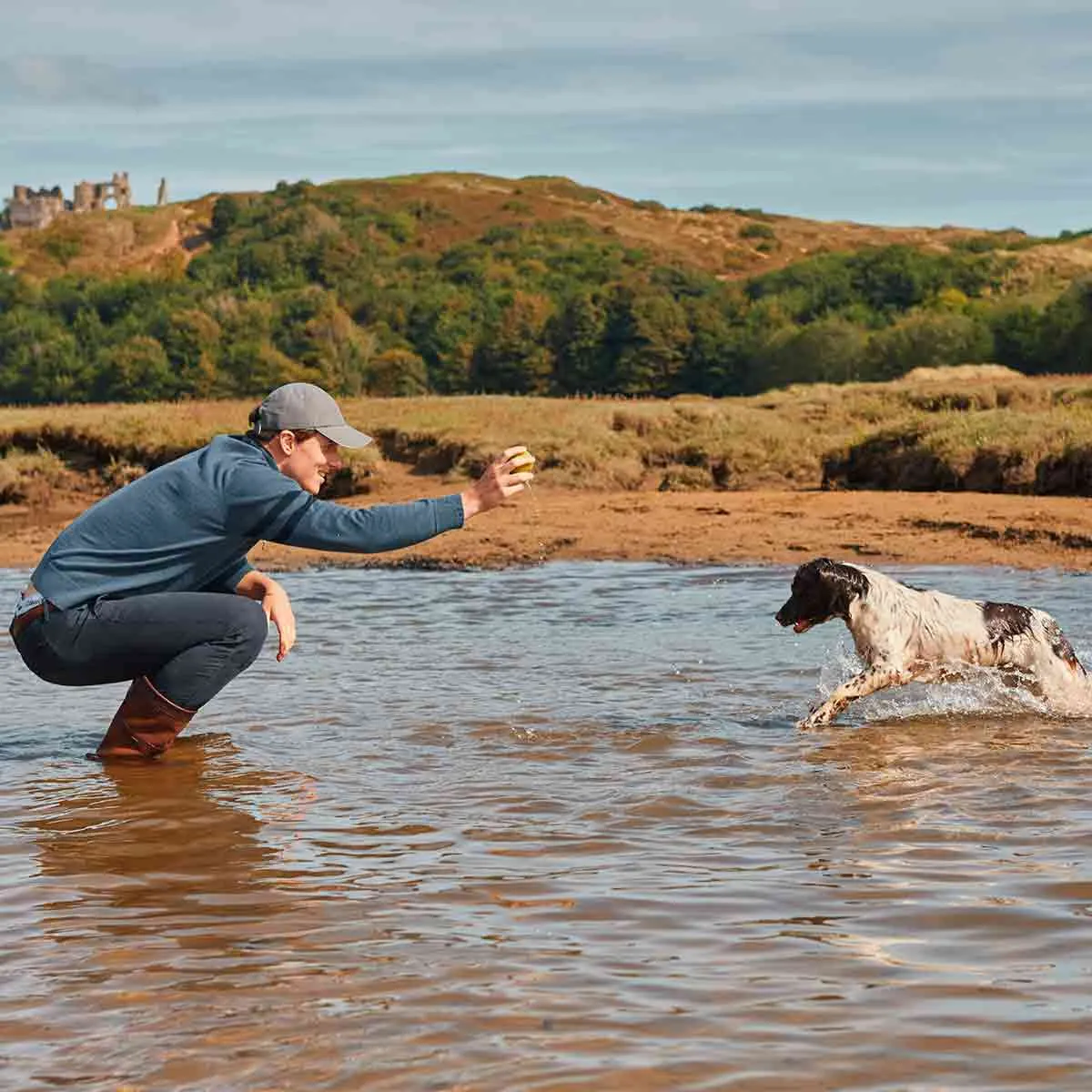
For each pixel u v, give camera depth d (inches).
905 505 728.3
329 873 186.4
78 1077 123.9
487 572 589.6
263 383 5177.2
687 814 215.9
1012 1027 131.4
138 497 247.4
